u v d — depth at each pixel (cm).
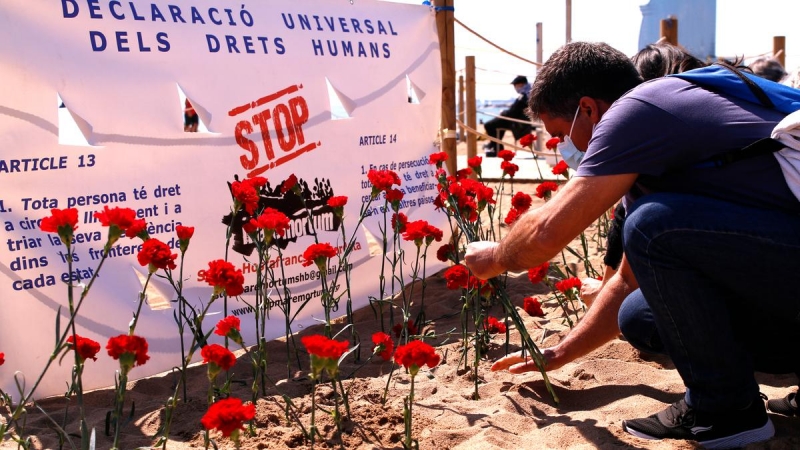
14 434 253
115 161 306
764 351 244
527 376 301
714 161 220
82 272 296
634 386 285
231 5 354
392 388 291
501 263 246
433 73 467
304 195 375
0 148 276
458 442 244
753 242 213
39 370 286
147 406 282
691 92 222
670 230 218
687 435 237
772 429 234
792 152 212
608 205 225
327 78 392
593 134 229
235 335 233
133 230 237
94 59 301
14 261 279
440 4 482
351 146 403
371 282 416
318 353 196
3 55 277
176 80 326
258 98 356
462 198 319
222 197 341
